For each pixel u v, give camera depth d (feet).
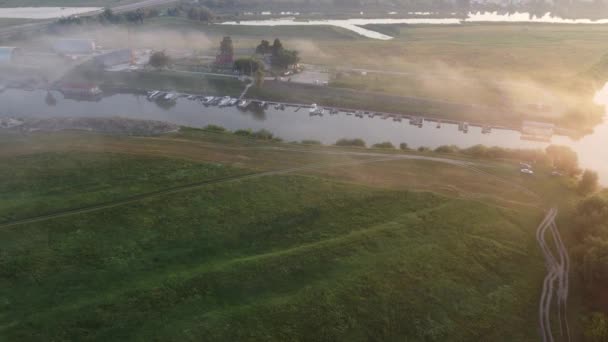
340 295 196.95
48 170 289.53
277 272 207.41
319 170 304.50
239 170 299.38
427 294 201.87
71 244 223.30
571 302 204.64
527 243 239.71
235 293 196.03
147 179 283.38
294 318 185.37
